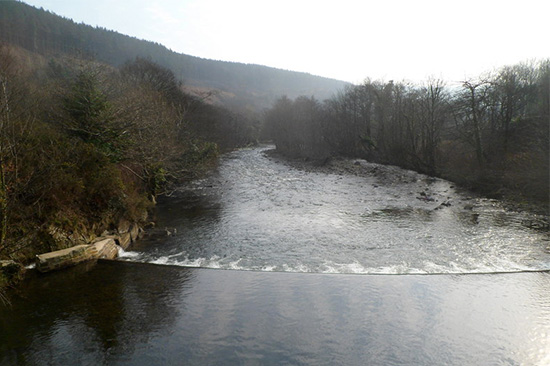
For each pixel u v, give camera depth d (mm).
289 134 81750
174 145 33562
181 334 10445
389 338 10414
